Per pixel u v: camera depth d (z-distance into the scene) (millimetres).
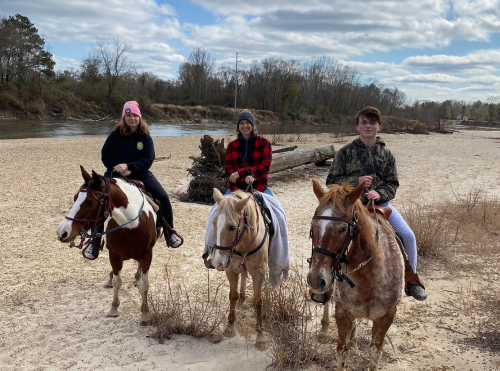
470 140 31188
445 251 6227
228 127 46844
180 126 46344
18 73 48094
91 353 3623
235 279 3805
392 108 79500
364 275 2756
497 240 6941
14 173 12453
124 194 3977
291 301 4094
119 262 4223
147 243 4148
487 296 4793
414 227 6480
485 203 8711
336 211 2531
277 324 3889
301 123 64375
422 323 4199
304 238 7324
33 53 49969
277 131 39875
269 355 3613
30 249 6293
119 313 4410
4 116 40094
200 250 6504
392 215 3594
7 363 3441
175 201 9859
